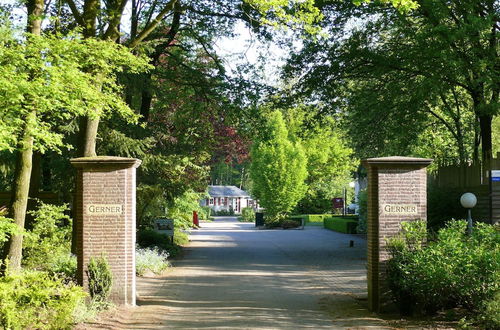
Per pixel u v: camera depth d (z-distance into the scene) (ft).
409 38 74.84
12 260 43.34
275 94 85.40
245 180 325.01
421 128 88.07
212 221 220.84
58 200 75.87
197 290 49.32
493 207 61.46
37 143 38.70
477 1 61.98
